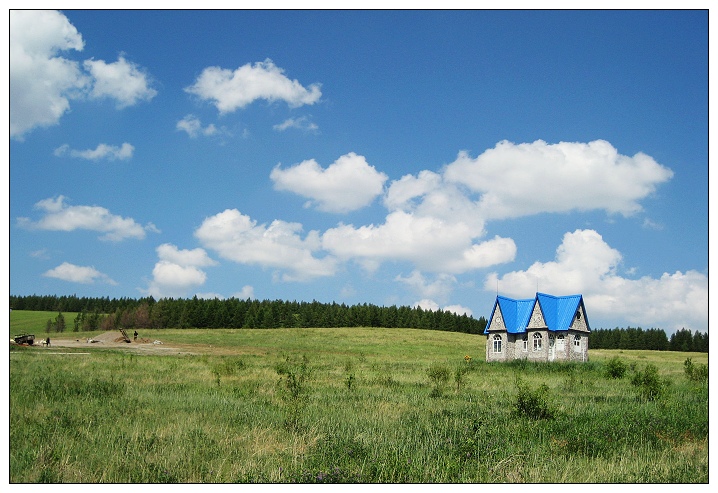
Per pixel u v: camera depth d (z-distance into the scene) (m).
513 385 29.38
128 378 25.36
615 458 12.05
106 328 122.69
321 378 30.59
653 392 23.59
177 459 10.91
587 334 59.03
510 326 58.19
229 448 11.92
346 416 16.30
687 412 17.80
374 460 10.82
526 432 14.04
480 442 12.52
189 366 35.88
